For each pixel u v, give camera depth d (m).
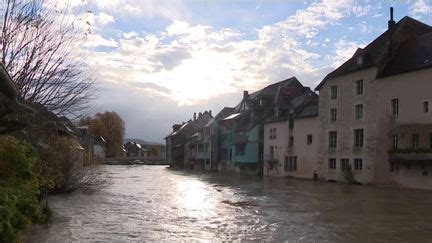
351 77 46.31
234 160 72.12
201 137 90.06
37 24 12.07
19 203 7.56
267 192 33.75
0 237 6.37
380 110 42.12
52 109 13.04
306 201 26.97
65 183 25.73
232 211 21.94
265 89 73.56
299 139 54.97
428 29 45.47
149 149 177.62
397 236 15.47
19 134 11.70
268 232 16.11
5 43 11.63
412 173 38.28
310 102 56.22
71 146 25.94
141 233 15.41
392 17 45.69
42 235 14.11
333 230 16.56
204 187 38.75
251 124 69.06
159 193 31.81
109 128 118.62
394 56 43.19
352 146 45.72
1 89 7.30
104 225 16.72
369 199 28.39
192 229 16.53
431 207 24.03
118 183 42.75
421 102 37.50
